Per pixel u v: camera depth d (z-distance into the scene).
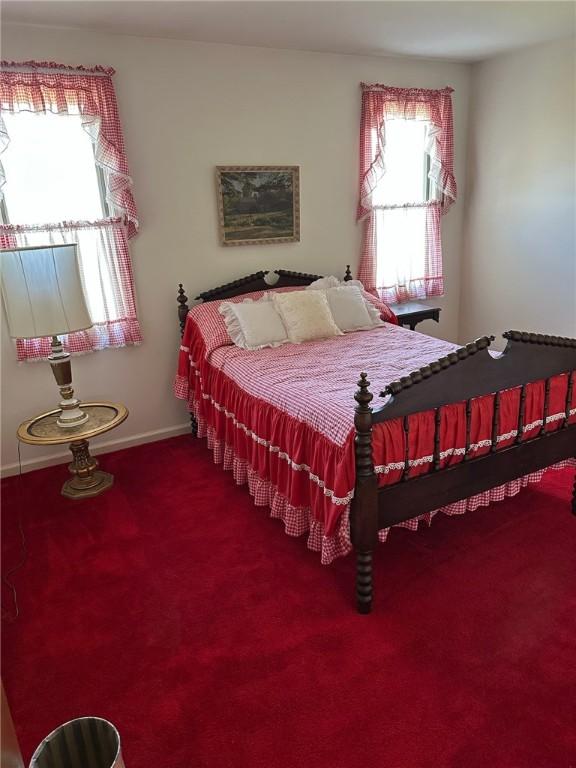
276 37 3.33
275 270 4.06
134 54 3.23
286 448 2.46
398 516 2.19
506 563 2.45
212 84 3.49
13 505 3.09
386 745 1.66
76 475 3.25
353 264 4.40
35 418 3.19
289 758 1.64
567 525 2.71
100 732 1.37
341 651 2.02
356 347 3.28
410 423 2.12
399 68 4.13
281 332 3.40
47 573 2.52
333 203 4.16
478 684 1.85
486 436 2.32
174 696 1.87
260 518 2.89
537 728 1.69
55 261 2.71
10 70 2.94
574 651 1.97
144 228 3.52
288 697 1.84
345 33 3.31
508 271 4.58
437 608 2.21
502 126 4.33
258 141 3.74
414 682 1.87
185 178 3.57
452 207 4.76
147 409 3.83
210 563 2.55
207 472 3.40
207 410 3.46
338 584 2.38
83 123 3.10
